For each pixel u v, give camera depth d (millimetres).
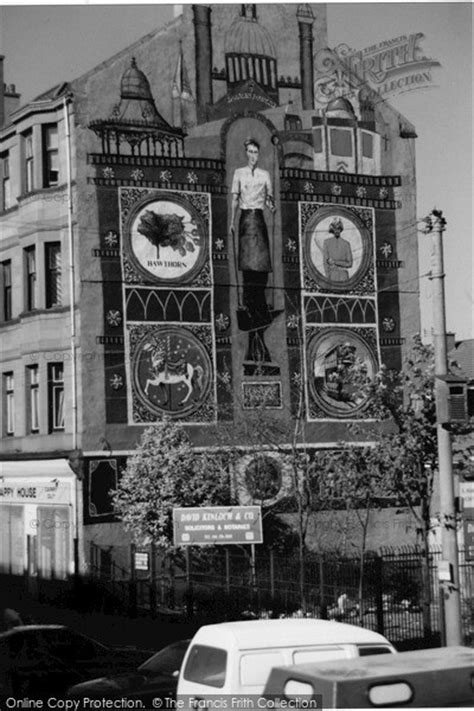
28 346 35438
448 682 7168
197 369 34719
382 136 38188
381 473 24516
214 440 33844
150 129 34969
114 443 33594
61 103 34656
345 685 6938
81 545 32844
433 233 17484
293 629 11141
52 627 17828
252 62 36500
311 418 35344
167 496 30781
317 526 33500
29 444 35594
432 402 23844
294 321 35938
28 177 36312
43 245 35188
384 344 37219
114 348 33969
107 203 34344
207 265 35219
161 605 29875
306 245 36500
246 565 28453
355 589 22578
